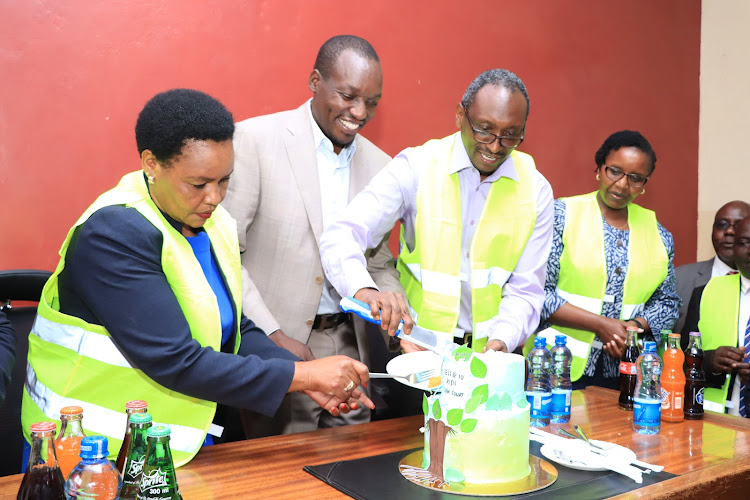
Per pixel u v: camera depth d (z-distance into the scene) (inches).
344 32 116.0
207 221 63.4
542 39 141.7
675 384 74.5
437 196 83.2
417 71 124.5
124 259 52.5
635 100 159.0
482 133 74.9
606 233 103.7
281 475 54.7
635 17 157.8
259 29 107.7
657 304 106.0
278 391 56.5
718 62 171.0
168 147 51.7
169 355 53.0
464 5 129.6
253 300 79.0
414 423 70.1
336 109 83.2
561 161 146.7
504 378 53.6
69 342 55.1
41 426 42.2
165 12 99.7
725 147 170.7
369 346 99.3
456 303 84.0
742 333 107.4
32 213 92.0
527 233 84.9
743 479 59.2
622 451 60.9
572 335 101.2
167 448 41.9
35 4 90.9
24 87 90.7
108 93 96.3
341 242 74.9
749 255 106.0
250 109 107.7
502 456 53.4
